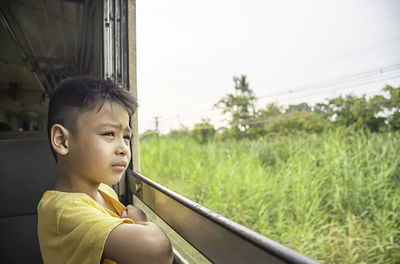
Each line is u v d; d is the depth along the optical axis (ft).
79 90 1.89
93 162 1.86
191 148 26.89
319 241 10.33
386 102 32.09
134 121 4.04
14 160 4.22
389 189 11.85
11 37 9.70
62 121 1.90
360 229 10.39
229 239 1.36
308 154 17.90
